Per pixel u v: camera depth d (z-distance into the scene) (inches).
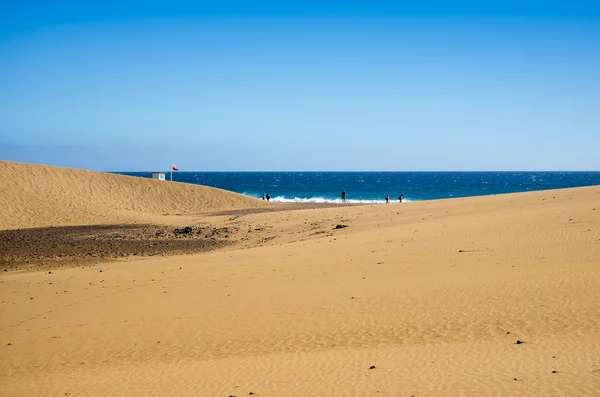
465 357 436.1
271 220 1877.5
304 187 6845.5
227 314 650.2
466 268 751.1
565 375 367.9
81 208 2338.8
